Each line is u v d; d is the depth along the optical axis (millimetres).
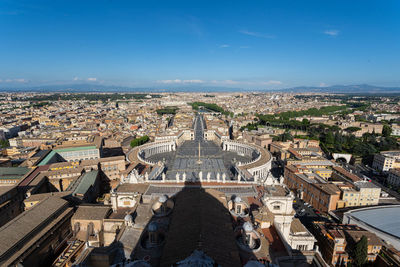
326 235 117812
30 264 86250
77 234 103062
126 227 88312
